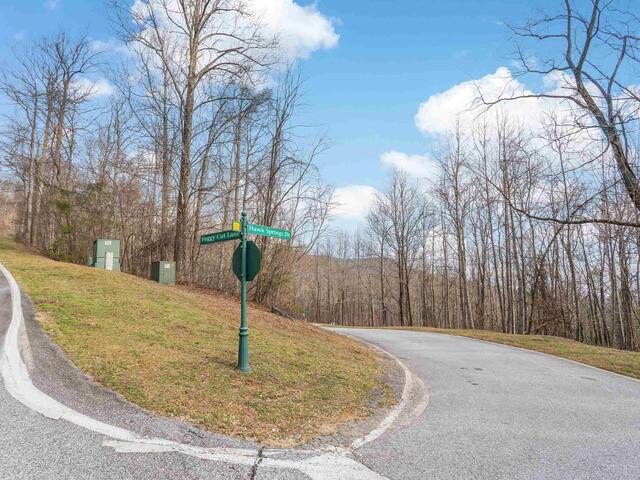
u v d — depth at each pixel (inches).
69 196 857.5
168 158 719.7
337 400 235.6
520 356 472.4
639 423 219.9
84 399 177.5
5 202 1684.3
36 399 171.8
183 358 257.0
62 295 362.3
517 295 1236.5
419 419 216.7
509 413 232.2
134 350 251.8
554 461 161.0
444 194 1333.7
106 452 137.6
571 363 436.1
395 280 1875.0
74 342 245.3
